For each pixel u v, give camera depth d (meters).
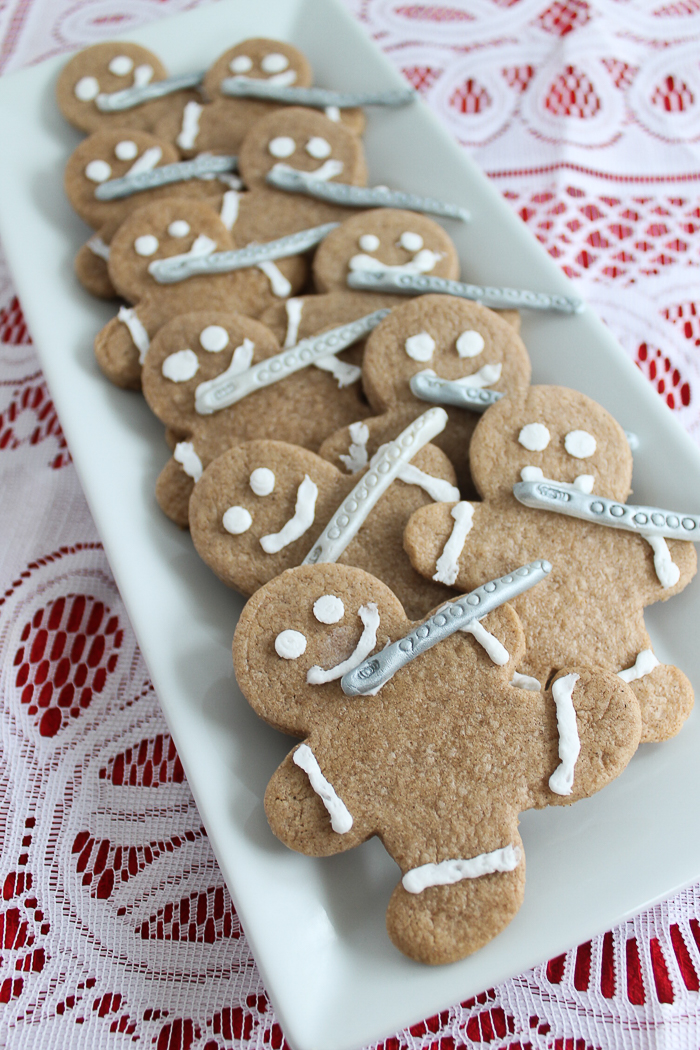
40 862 0.33
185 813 0.33
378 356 0.34
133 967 0.32
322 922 0.29
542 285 0.36
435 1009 0.28
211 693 0.31
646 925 0.32
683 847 0.30
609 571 0.31
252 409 0.34
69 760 0.34
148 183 0.38
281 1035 0.31
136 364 0.35
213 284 0.36
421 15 0.45
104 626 0.36
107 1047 0.31
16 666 0.36
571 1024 0.31
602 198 0.42
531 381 0.35
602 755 0.29
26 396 0.40
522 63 0.44
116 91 0.40
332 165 0.38
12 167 0.39
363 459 0.33
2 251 0.41
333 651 0.30
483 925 0.29
